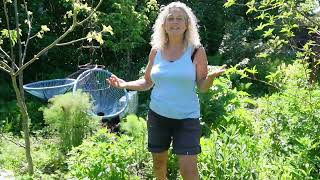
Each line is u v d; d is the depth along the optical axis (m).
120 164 4.46
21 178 4.61
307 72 5.45
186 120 3.80
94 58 9.95
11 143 6.16
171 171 4.89
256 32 11.51
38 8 9.52
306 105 4.98
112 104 7.51
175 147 3.82
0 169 5.06
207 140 4.64
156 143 3.98
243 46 10.51
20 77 4.63
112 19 9.05
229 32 11.03
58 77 9.59
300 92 5.14
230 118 5.95
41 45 9.41
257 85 9.45
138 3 9.85
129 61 9.70
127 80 9.52
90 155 4.52
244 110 6.10
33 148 6.03
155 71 3.84
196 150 3.77
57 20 9.80
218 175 4.30
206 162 4.43
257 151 4.65
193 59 3.81
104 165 4.42
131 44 9.32
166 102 3.79
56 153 5.64
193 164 3.76
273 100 5.64
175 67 3.76
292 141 4.88
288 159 4.60
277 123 5.10
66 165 5.50
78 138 5.97
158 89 3.87
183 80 3.74
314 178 4.45
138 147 5.00
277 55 10.33
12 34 4.58
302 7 4.19
